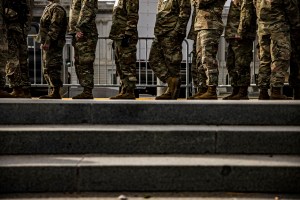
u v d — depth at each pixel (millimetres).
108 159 4113
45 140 4328
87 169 3883
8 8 7105
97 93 10555
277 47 6027
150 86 9930
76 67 7418
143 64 10211
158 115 4734
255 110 4703
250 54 7113
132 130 4336
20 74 7457
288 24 6137
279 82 6043
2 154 4309
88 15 7129
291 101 5133
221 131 4324
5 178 3861
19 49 7516
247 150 4324
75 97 7391
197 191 3896
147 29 10633
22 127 4508
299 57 6395
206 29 6402
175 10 6773
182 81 10430
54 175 3879
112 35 6840
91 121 4750
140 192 3893
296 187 3861
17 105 4727
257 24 6383
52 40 7293
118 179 3891
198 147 4336
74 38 7469
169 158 4156
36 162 3984
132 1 6695
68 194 3836
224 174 3885
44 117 4746
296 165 3861
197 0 6477
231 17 7094
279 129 4387
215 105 4711
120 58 6879
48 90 9891
